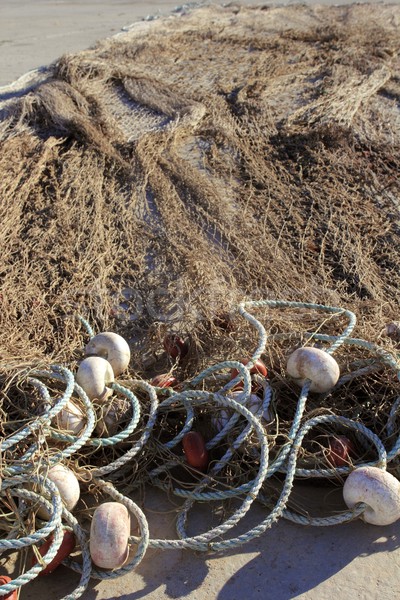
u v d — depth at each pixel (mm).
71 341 1933
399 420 1662
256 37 4531
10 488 1479
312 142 3020
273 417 1682
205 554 1491
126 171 2799
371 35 4492
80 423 1595
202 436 1665
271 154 2971
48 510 1421
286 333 1834
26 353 1793
